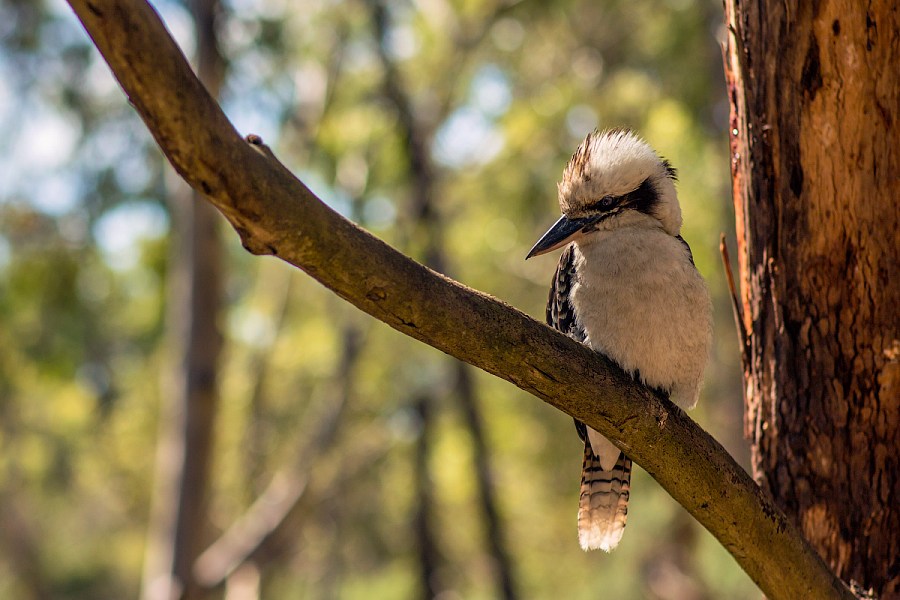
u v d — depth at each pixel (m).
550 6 16.39
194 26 12.41
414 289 3.84
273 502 15.37
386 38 14.98
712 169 15.14
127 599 33.62
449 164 16.80
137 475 21.34
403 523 19.17
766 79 5.07
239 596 14.98
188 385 12.95
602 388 4.31
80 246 14.24
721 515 4.60
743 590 14.18
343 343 16.17
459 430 17.50
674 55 15.63
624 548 16.47
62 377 15.12
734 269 14.86
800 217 5.06
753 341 5.36
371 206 15.18
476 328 4.02
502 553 16.50
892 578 5.02
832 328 5.07
